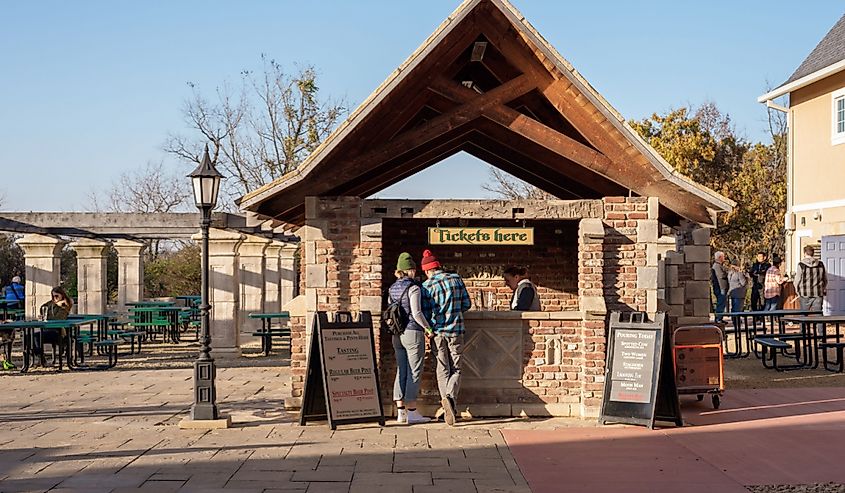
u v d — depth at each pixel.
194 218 19.84
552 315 11.95
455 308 11.38
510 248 16.59
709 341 12.47
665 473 8.82
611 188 12.92
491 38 11.38
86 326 24.16
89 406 12.84
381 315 11.93
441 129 11.63
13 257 37.84
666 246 15.20
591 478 8.60
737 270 24.08
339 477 8.55
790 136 28.08
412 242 16.53
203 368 11.22
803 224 27.33
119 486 8.16
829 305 25.88
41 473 8.66
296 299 12.52
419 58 11.03
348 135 11.42
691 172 42.81
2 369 17.67
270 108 41.81
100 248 23.67
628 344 11.31
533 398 11.94
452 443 10.19
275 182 11.48
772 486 8.33
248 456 9.45
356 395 11.21
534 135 11.67
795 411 12.34
